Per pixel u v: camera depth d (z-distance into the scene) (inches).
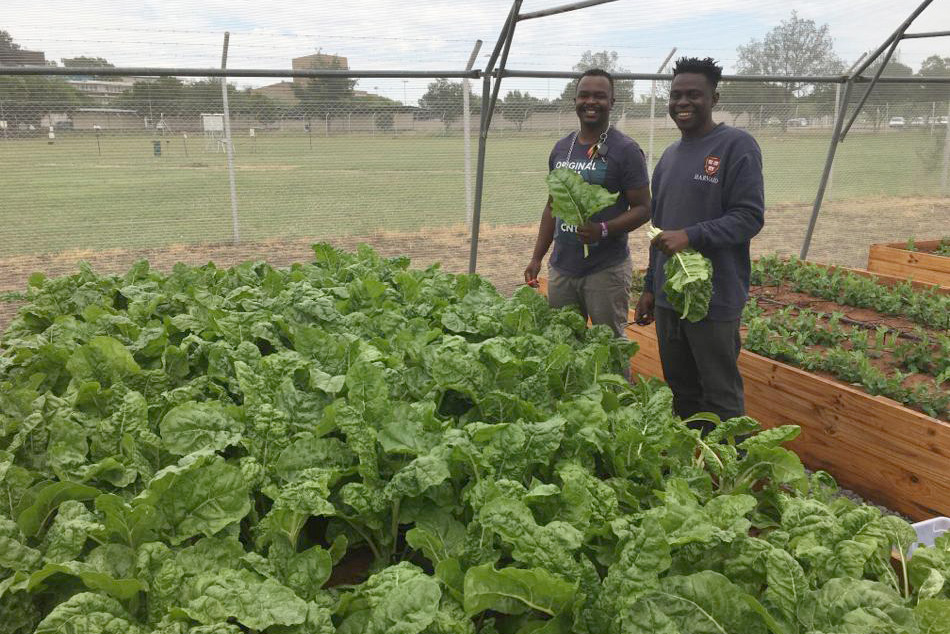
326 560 87.0
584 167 205.2
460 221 465.7
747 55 503.2
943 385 229.1
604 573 87.9
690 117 175.0
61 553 86.0
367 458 100.1
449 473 93.9
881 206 617.0
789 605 75.1
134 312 177.9
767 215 578.2
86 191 401.4
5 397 124.9
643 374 281.9
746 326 280.4
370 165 434.6
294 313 165.3
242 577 81.2
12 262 379.9
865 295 321.7
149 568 83.4
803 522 91.0
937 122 625.6
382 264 231.5
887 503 201.2
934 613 73.1
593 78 199.3
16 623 81.7
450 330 167.2
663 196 185.0
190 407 111.5
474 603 75.9
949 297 311.1
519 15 279.1
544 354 144.4
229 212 425.1
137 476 105.8
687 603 75.1
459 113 436.8
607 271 211.2
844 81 387.5
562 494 90.4
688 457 119.4
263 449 109.9
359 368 113.9
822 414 216.7
